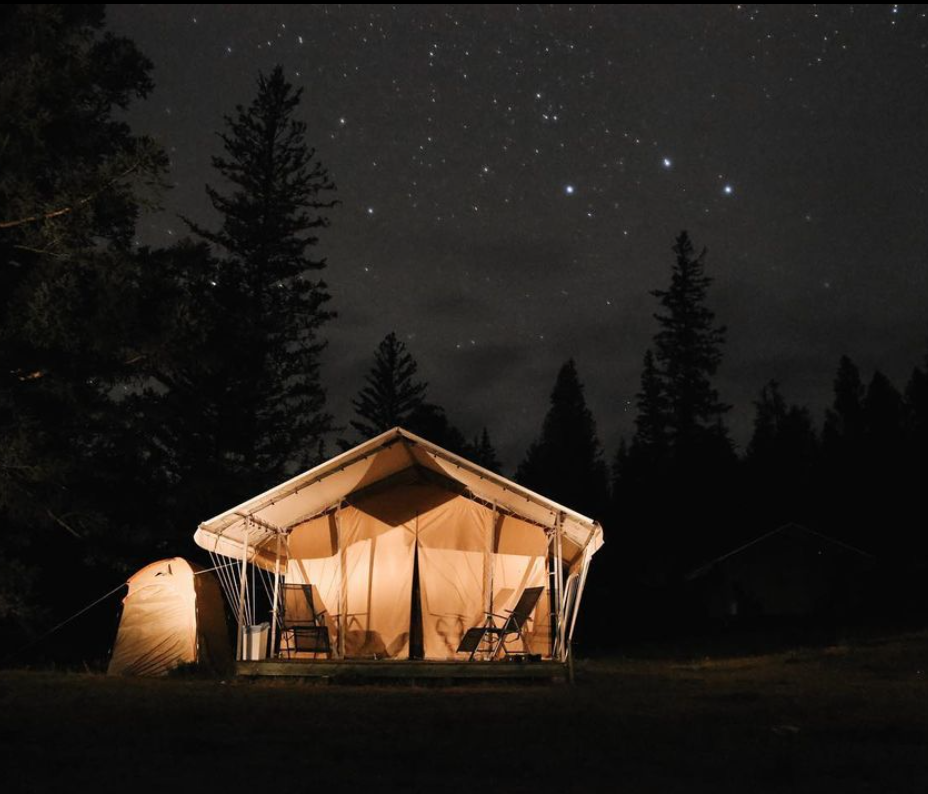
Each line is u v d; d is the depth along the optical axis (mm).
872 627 22734
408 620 12141
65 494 16609
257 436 25297
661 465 44500
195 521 21812
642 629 27750
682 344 45156
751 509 45500
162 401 23484
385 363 38656
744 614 30562
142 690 9055
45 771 4703
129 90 19375
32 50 16125
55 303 14930
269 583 15945
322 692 9148
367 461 11484
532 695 9023
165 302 17000
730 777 4812
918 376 49594
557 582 11469
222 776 4645
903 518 43125
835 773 4961
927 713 7676
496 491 11906
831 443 49031
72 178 15891
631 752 5543
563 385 51094
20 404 15797
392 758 5262
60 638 18609
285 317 26234
